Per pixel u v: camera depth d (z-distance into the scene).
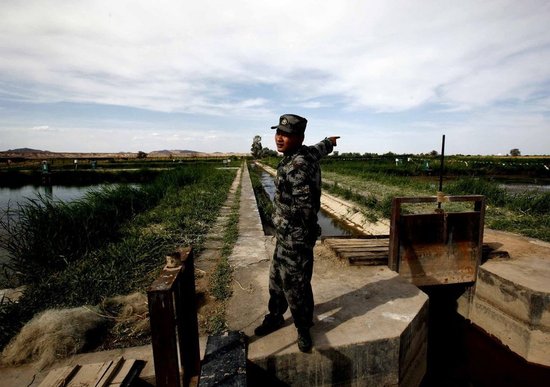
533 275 4.38
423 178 24.20
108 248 5.47
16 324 3.22
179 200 10.85
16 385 2.43
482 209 4.67
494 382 3.86
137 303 3.65
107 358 2.71
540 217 8.15
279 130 2.43
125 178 31.08
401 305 3.47
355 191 15.63
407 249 4.56
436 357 4.43
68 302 3.71
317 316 3.24
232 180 21.19
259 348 2.72
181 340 2.22
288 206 2.47
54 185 27.27
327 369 2.76
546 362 3.94
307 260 2.53
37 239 4.96
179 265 2.05
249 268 4.83
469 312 5.03
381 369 2.91
